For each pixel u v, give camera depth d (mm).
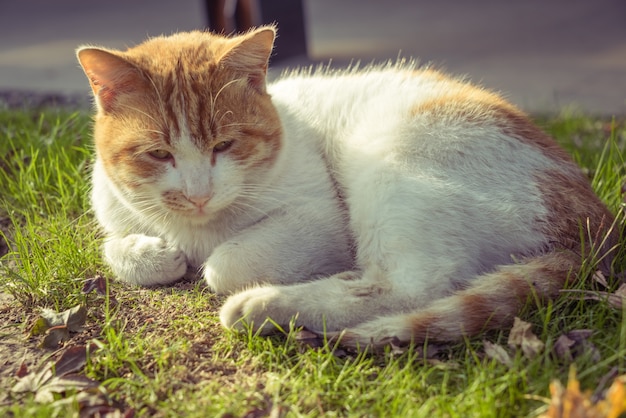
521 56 1449
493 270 585
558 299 566
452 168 596
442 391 506
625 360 520
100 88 590
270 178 615
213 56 603
